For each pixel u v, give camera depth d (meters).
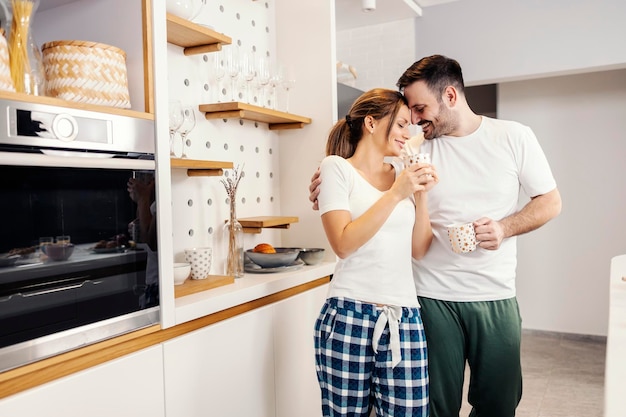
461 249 1.79
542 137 4.90
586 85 4.72
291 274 2.32
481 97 5.70
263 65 2.39
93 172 1.43
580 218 4.80
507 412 1.94
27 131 1.25
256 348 2.06
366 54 4.73
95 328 1.44
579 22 3.94
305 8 2.68
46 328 1.32
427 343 1.97
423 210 1.85
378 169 1.86
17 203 1.25
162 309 1.64
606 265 4.73
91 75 1.47
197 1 2.17
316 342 1.79
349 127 1.88
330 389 1.72
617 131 4.63
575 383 3.74
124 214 1.52
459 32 4.35
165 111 1.66
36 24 1.81
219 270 2.38
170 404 1.67
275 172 2.76
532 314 5.04
